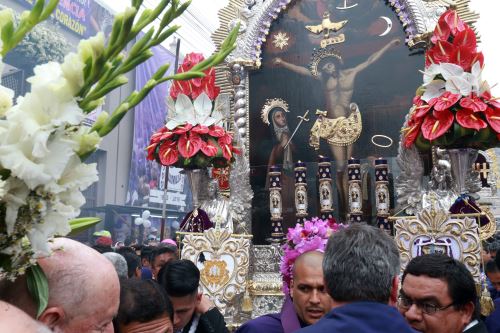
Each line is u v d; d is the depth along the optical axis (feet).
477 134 10.62
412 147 12.89
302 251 8.03
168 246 15.33
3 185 3.22
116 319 5.99
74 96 3.58
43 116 3.38
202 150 13.24
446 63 10.96
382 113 14.48
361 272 5.39
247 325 8.01
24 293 3.84
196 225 14.14
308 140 15.21
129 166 66.95
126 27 3.65
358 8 15.12
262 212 15.46
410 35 14.06
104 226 61.98
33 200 3.41
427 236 10.82
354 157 14.64
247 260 13.12
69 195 3.65
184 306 8.45
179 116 13.66
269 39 15.99
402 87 14.32
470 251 10.46
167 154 13.51
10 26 3.61
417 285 6.73
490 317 9.15
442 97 10.76
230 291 12.91
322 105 15.21
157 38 4.00
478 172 12.25
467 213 11.10
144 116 66.54
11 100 3.46
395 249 5.78
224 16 16.26
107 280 4.17
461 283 6.59
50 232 3.50
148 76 62.28
